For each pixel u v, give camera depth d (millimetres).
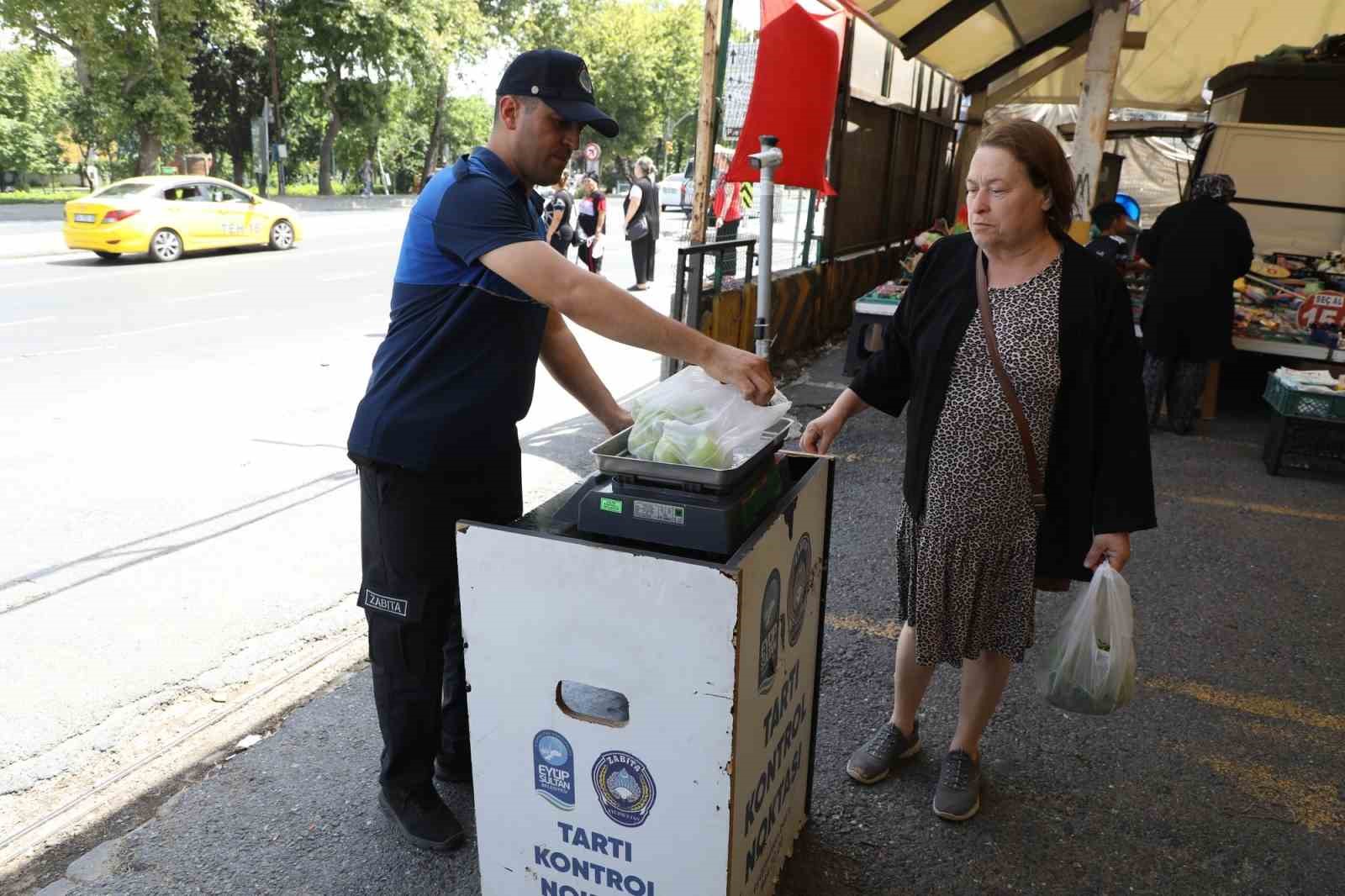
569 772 1838
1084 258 2111
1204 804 2596
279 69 36312
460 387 2066
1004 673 2443
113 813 2502
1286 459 5758
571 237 12625
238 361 8117
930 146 12375
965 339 2166
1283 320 6809
